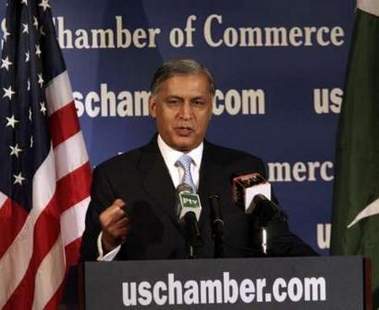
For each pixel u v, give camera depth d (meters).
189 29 7.86
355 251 6.68
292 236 5.38
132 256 5.33
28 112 6.94
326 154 7.91
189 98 5.48
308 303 3.91
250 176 4.86
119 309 3.86
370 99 6.75
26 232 6.82
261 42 7.91
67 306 6.12
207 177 5.56
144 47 7.83
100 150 7.78
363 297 3.92
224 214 5.39
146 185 5.50
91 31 7.80
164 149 5.65
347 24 7.89
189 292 3.88
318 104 7.93
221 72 7.88
